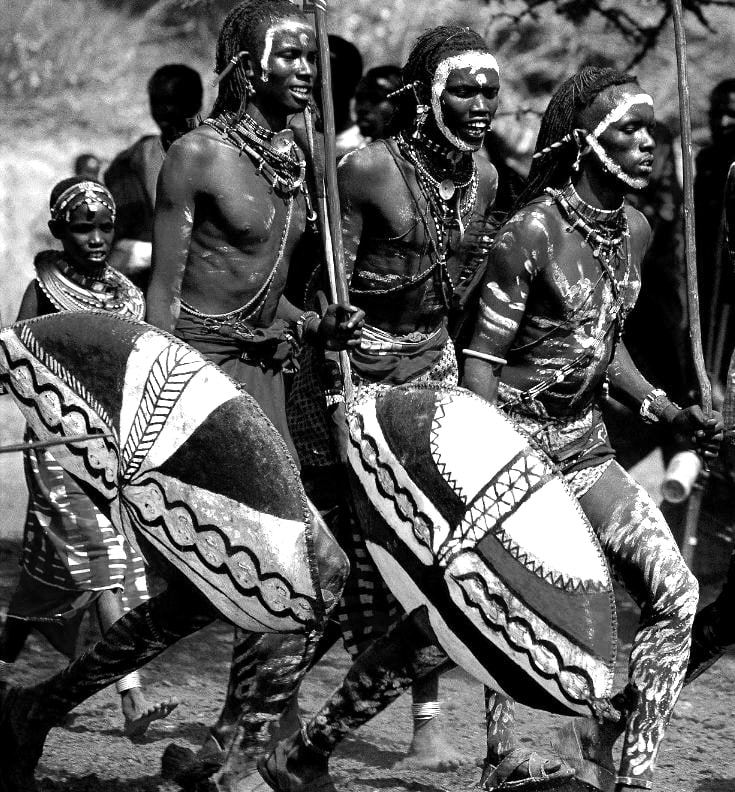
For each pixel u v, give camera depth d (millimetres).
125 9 38062
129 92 37219
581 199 10273
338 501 11359
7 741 10094
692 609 9891
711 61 31562
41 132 35156
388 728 12719
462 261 11477
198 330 10961
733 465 17734
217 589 9594
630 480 10531
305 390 11438
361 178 10977
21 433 26547
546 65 30875
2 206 32438
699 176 18797
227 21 10977
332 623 11602
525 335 10461
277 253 11062
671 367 18984
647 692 9648
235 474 9391
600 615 9141
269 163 10930
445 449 9203
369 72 15734
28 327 9852
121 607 12156
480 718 13023
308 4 10961
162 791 10633
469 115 10883
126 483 9664
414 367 11359
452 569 9148
